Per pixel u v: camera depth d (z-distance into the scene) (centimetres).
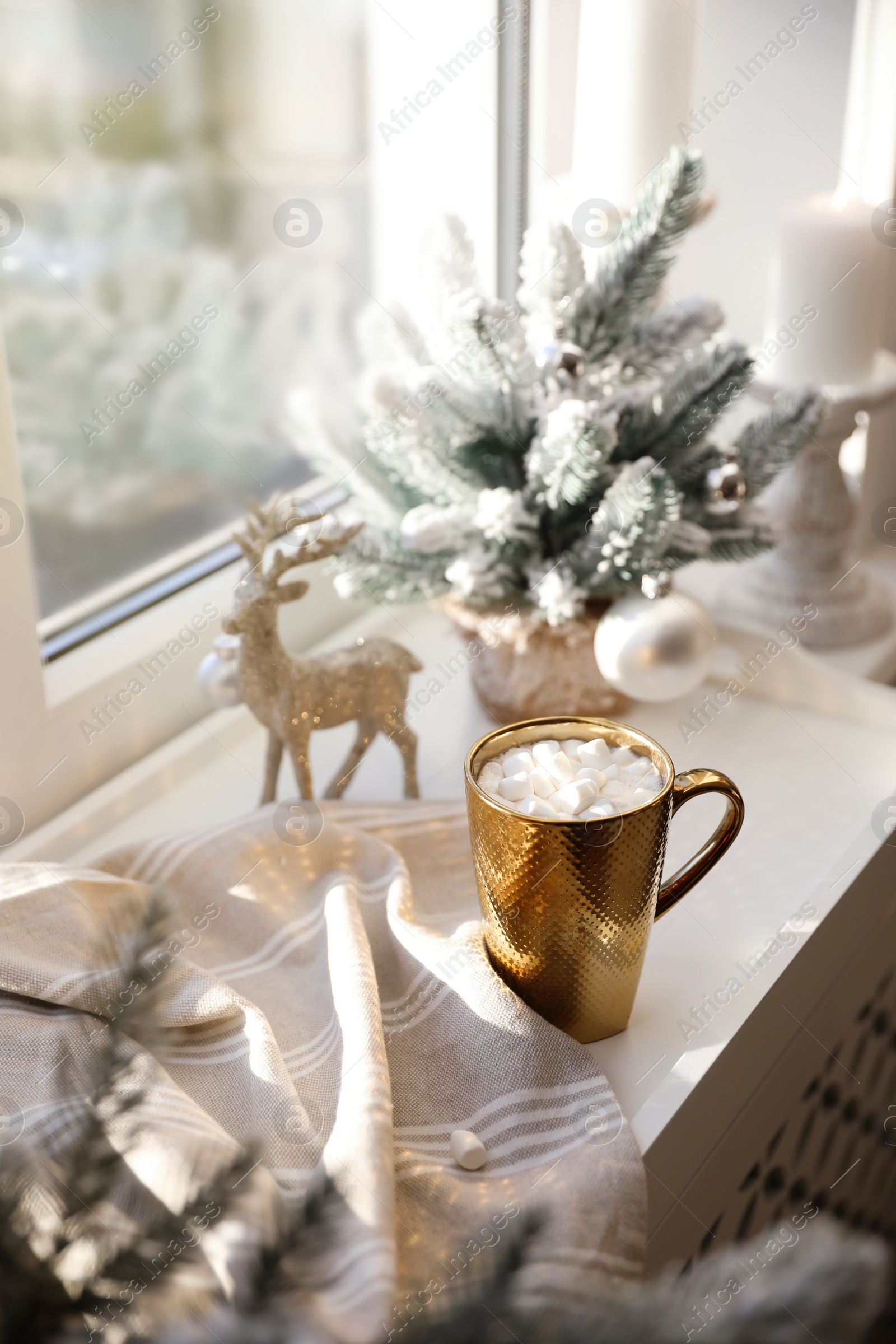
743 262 138
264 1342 55
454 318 101
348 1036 83
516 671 108
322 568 121
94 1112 68
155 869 94
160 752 110
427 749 112
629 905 85
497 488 106
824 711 116
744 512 108
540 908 85
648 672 101
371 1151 78
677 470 106
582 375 101
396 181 131
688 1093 86
